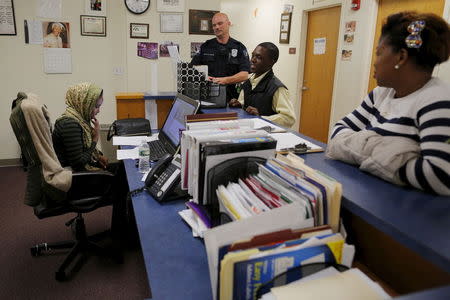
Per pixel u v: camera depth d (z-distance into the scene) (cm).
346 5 386
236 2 486
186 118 149
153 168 146
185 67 257
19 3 376
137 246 246
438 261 66
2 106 396
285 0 493
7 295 196
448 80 277
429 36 92
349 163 117
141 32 421
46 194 190
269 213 79
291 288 69
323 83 447
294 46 485
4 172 384
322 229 82
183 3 428
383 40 100
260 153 111
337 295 68
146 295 200
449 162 85
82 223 225
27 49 389
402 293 88
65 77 409
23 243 248
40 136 178
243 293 71
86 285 206
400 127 102
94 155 239
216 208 107
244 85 268
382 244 92
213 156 105
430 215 80
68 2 391
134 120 250
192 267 95
